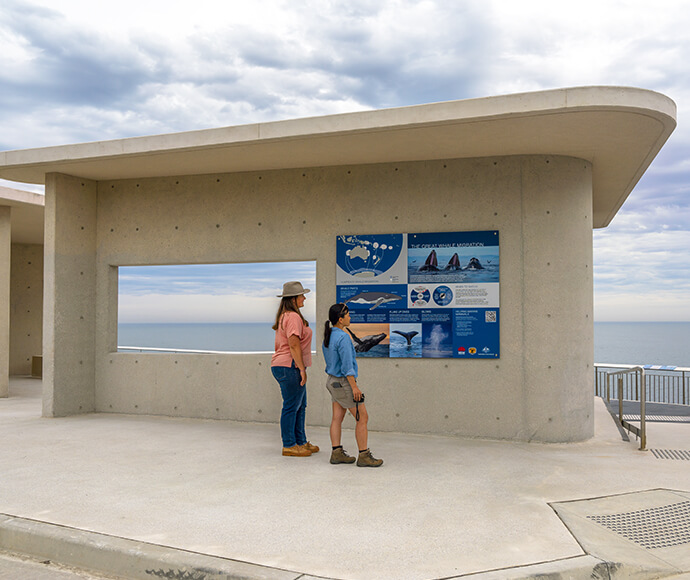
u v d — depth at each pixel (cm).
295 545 391
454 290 769
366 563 363
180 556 372
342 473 571
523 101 605
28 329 1680
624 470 588
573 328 742
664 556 387
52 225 881
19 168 864
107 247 934
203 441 717
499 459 634
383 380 788
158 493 503
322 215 826
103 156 791
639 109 595
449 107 629
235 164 824
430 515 450
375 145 723
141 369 911
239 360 862
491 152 747
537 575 349
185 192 894
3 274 1195
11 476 555
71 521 433
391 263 792
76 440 720
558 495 502
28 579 377
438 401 769
